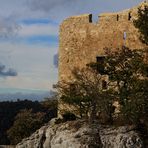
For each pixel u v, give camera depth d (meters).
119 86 68.00
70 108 80.25
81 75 78.25
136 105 62.97
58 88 83.19
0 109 148.62
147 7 69.44
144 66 64.94
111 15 82.00
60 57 88.00
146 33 65.50
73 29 86.50
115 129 64.69
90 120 69.38
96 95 72.44
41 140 73.19
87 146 63.94
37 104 143.38
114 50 81.00
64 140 66.88
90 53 84.06
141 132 64.31
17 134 108.06
